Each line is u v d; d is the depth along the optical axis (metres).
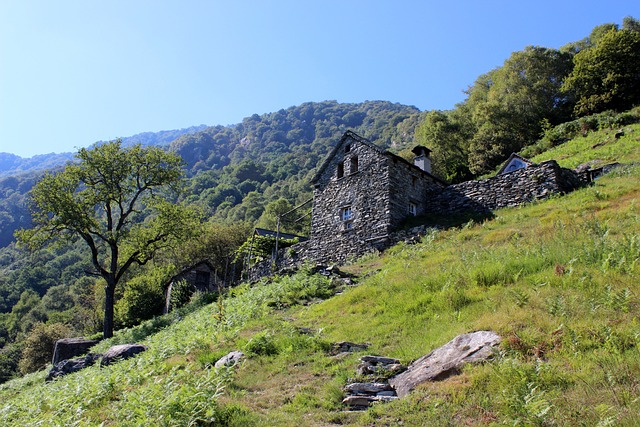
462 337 8.50
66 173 29.62
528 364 6.96
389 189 24.81
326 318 13.31
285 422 7.05
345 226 26.48
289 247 29.80
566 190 22.34
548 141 39.28
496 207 23.53
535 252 12.77
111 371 12.44
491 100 50.16
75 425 8.23
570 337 7.56
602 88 42.91
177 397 7.32
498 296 10.63
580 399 5.91
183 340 14.18
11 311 80.31
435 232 21.19
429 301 11.94
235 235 45.75
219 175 136.38
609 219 15.06
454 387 7.02
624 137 31.09
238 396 8.44
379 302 13.09
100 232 30.05
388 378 8.38
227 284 37.59
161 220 31.47
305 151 160.12
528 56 49.78
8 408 12.41
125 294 40.62
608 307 8.41
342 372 8.80
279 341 11.07
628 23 57.00
